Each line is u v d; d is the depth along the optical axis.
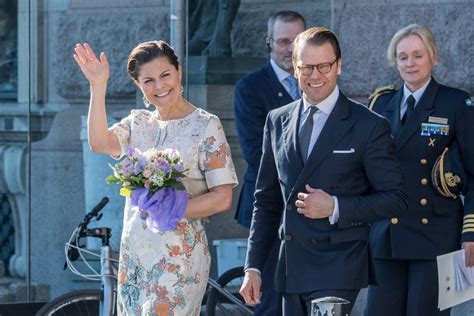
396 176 12.27
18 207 22.17
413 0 17.66
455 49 17.39
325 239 12.23
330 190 12.27
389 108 14.69
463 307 16.05
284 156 12.55
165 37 21.36
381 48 17.88
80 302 16.48
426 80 14.49
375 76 17.94
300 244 12.34
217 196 12.66
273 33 16.72
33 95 22.28
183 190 12.48
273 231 13.00
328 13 19.94
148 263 12.62
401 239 14.22
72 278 20.92
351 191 12.32
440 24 17.48
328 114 12.41
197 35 20.31
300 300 12.46
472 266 14.19
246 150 16.64
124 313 12.84
